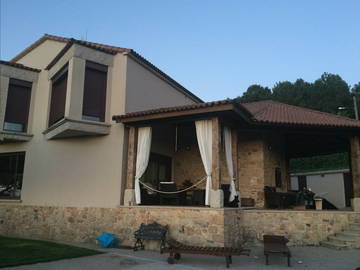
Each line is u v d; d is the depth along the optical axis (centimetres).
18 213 1251
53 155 1222
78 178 1138
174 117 995
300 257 805
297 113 1358
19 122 1319
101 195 1073
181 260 768
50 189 1195
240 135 1295
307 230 993
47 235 1148
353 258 783
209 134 955
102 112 1127
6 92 1273
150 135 1055
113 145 1091
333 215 993
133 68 1188
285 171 1444
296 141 1445
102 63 1141
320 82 4744
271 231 1015
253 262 754
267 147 1286
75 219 1104
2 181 1373
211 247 761
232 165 1091
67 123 1024
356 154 1125
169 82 1429
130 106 1144
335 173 2209
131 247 953
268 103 1638
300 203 1244
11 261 697
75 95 1049
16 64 1305
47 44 1389
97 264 706
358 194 1077
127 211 1001
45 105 1308
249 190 1234
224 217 848
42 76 1365
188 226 886
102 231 1038
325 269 675
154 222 920
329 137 1348
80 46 1088
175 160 1369
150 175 1209
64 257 764
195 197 1004
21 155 1348
